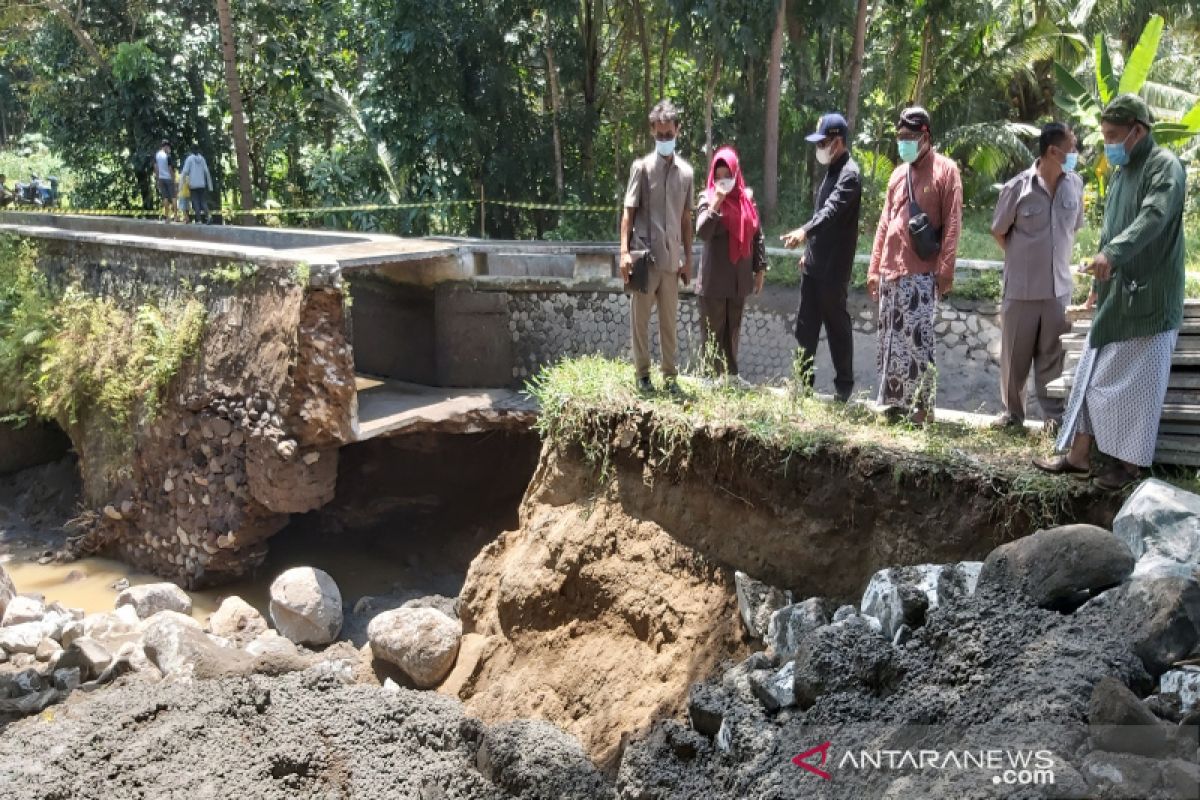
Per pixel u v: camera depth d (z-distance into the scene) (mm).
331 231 14383
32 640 9641
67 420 13031
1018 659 4895
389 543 12242
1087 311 6652
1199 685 4418
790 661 5914
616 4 16156
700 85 16344
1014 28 16906
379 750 6922
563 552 8094
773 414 7441
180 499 11555
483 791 6293
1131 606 4887
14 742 7105
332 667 8352
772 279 12055
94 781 6457
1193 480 5754
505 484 12320
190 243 12031
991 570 5477
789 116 15711
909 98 16672
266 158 19719
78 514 13094
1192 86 17859
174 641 8758
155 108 18531
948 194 6930
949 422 7352
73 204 20328
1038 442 6750
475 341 12273
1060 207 6613
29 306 13633
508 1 15281
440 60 15281
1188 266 10898
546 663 7922
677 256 8039
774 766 5094
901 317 7152
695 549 7488
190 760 6738
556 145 16062
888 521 6605
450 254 11914
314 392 10430
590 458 8188
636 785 5629
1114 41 17703
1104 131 5547
